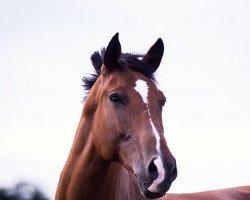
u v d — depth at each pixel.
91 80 5.85
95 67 5.90
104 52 5.86
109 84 5.21
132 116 4.95
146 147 4.73
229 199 7.23
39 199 16.50
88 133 5.49
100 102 5.30
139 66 5.32
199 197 6.93
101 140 5.20
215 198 7.08
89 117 5.51
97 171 5.38
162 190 4.54
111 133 5.11
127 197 5.56
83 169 5.42
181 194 6.90
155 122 4.85
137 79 5.14
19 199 16.39
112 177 5.43
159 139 4.72
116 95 5.06
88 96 5.61
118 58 5.31
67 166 5.59
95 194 5.43
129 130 4.95
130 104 4.99
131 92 5.03
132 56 5.47
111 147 5.12
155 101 5.01
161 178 4.53
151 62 5.60
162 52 5.59
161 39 5.55
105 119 5.16
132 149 4.92
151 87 5.11
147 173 4.65
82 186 5.43
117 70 5.29
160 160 4.60
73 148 5.61
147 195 4.71
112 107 5.08
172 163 4.61
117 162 5.34
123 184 5.54
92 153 5.39
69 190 5.52
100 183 5.41
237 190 7.55
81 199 5.45
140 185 4.79
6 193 16.39
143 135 4.80
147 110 4.91
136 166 4.84
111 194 5.45
